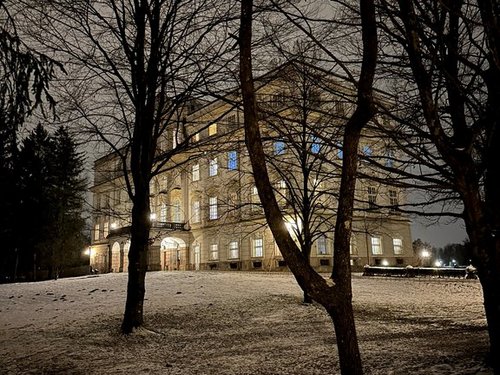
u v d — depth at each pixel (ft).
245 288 76.38
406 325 43.32
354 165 15.88
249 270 139.85
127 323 40.11
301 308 54.65
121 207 175.52
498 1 17.63
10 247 155.53
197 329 42.88
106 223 199.93
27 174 149.89
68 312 57.62
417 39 16.28
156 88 41.57
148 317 48.65
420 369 23.58
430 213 22.29
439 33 16.81
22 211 154.61
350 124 16.06
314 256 126.62
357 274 118.42
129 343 36.58
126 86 41.55
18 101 18.72
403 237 152.66
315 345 34.14
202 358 31.48
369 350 31.07
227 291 72.54
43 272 170.91
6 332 45.88
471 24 19.25
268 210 15.47
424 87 16.17
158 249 159.94
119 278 106.42
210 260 154.61
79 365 30.32
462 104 23.08
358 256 136.87
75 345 36.42
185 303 59.93
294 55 23.66
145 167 41.83
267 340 37.42
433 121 16.15
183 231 163.84
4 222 151.33
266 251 136.15
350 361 13.99
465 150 16.71
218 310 53.93
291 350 32.65
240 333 40.91
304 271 14.56
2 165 21.20
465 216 21.13
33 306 67.56
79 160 164.25
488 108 19.01
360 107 15.62
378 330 40.75
